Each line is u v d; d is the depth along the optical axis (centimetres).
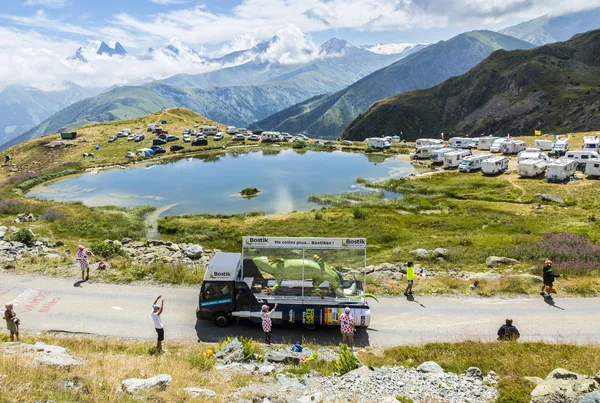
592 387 1273
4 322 2344
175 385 1354
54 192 9094
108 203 8075
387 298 2803
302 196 8556
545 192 7994
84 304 2611
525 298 2786
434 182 9419
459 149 12369
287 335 2305
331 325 2338
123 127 17462
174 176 10769
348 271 2378
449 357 1900
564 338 2230
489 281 3070
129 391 1248
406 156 13450
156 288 2881
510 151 12369
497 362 1778
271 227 5881
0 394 1096
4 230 4516
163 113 19875
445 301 2752
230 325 2389
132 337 2228
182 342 2178
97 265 3291
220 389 1381
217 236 5644
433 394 1441
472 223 5900
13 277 3012
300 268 2369
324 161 12950
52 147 14575
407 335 2300
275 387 1470
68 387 1227
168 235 5762
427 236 5347
